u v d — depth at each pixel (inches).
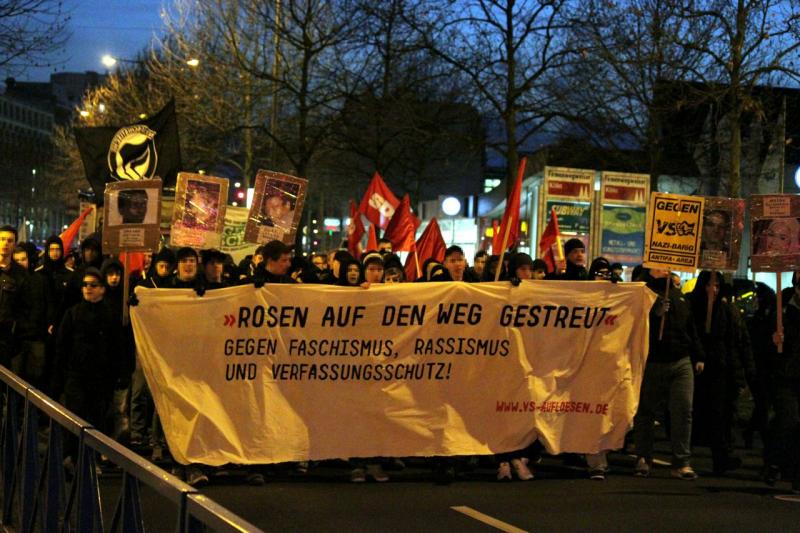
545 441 375.2
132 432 441.7
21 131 4712.1
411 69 1047.6
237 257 820.6
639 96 871.7
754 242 398.6
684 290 613.3
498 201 1480.1
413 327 366.9
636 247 861.8
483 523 306.0
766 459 383.9
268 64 1286.9
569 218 844.0
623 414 382.0
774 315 419.8
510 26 946.7
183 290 349.1
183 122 1289.4
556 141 1151.6
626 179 858.8
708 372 409.1
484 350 372.5
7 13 649.6
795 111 991.0
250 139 1348.4
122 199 362.9
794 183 1048.2
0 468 286.0
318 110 1163.9
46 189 3043.8
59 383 366.6
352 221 685.3
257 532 117.6
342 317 361.1
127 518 169.9
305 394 358.3
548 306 377.7
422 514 317.7
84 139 458.6
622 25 895.1
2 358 436.1
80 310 366.6
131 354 375.6
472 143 1008.9
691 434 412.2
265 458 352.8
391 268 452.8
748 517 324.5
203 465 351.9
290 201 410.0
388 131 1140.5
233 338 352.2
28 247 459.8
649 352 393.4
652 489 370.9
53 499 228.8
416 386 367.2
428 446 366.3
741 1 732.7
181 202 398.9
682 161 1125.1
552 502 341.7
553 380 377.7
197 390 349.1
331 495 346.3
